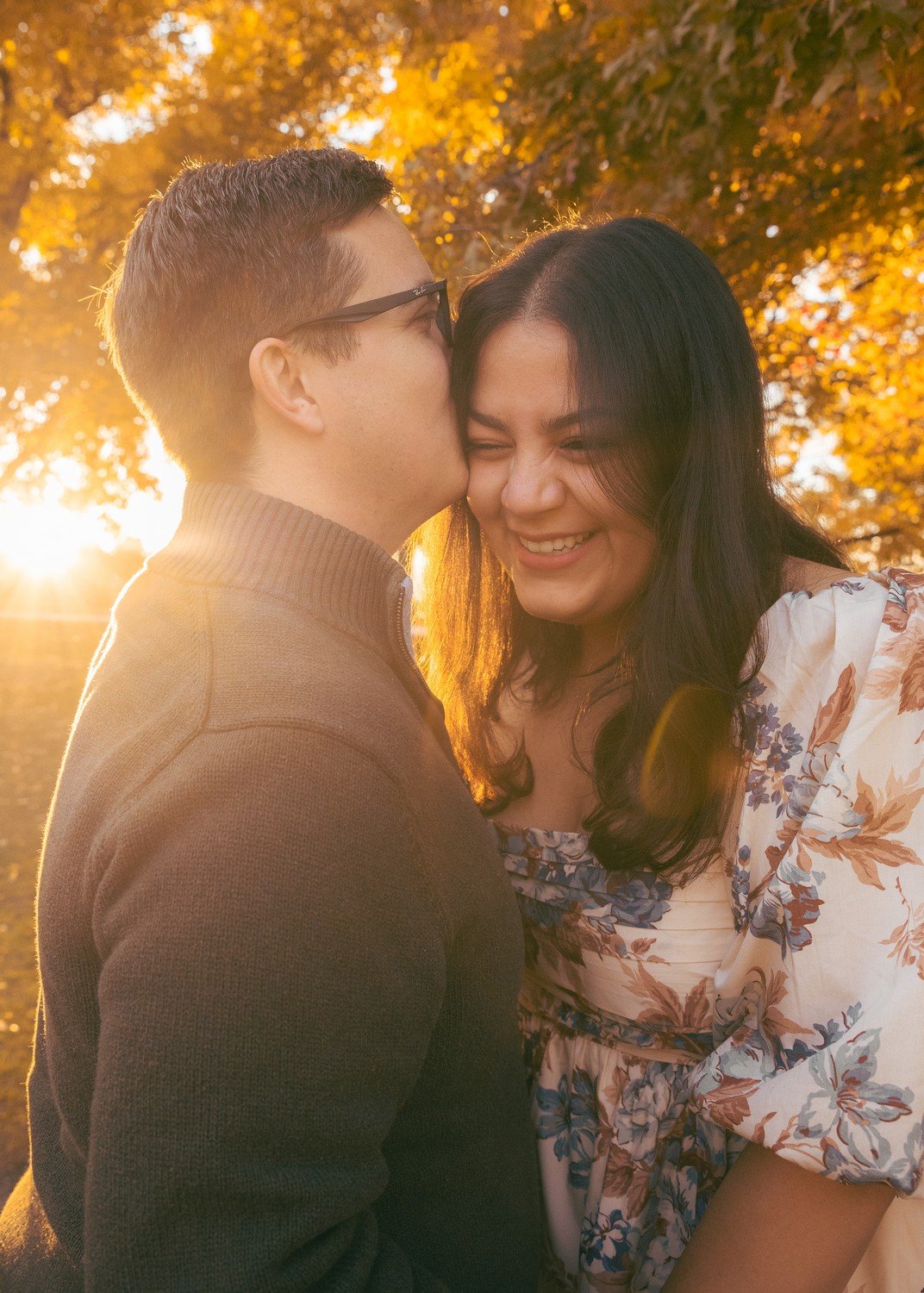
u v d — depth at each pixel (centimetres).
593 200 415
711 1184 121
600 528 121
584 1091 132
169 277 108
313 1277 81
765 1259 96
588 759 136
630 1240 123
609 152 400
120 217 909
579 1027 133
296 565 101
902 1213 106
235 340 108
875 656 98
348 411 110
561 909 128
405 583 107
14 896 545
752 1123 96
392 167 470
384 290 111
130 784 87
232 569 100
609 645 139
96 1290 78
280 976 78
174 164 915
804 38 299
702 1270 99
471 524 152
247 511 104
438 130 465
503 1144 111
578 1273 129
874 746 97
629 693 130
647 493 117
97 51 930
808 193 440
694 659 113
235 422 111
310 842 82
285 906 79
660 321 115
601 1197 125
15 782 829
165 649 97
